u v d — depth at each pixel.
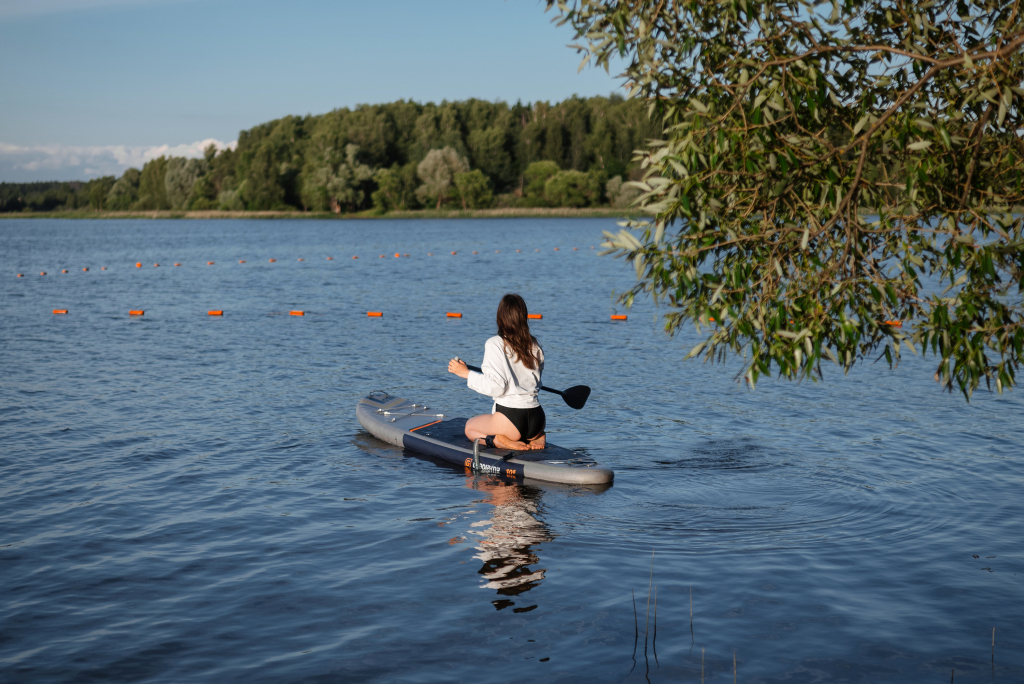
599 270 28.23
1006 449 6.96
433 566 4.63
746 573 4.50
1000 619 3.94
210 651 3.67
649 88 3.11
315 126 121.25
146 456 6.85
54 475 6.31
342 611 4.07
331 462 6.79
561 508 5.62
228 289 22.14
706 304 3.07
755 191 2.95
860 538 5.01
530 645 3.72
